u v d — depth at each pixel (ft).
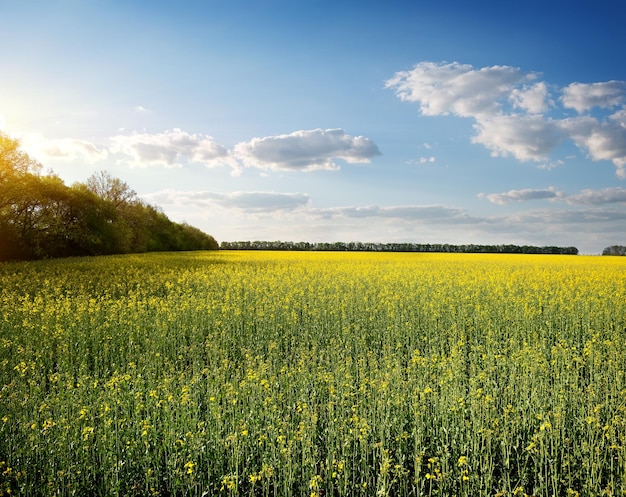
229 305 57.41
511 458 24.29
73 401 26.73
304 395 28.53
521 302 56.90
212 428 24.45
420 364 33.37
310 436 24.09
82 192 179.73
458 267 115.14
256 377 28.71
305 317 52.19
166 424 23.76
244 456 23.38
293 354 41.55
